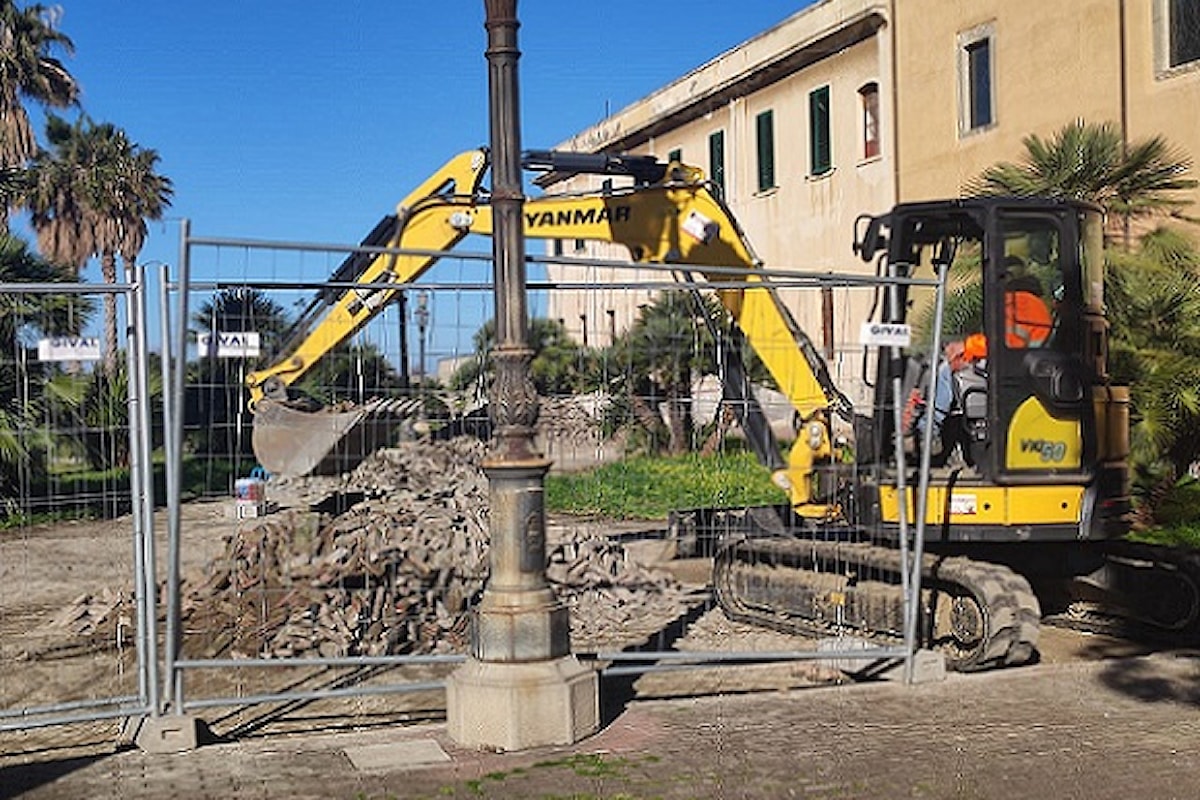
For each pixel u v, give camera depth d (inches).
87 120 1473.9
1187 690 314.3
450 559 423.2
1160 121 807.1
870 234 396.8
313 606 394.0
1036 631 354.9
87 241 1443.2
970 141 965.8
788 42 1176.2
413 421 470.9
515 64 271.7
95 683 362.0
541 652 269.7
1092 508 367.9
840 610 406.9
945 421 382.0
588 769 250.2
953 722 285.6
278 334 438.9
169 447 272.7
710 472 743.7
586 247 1101.1
